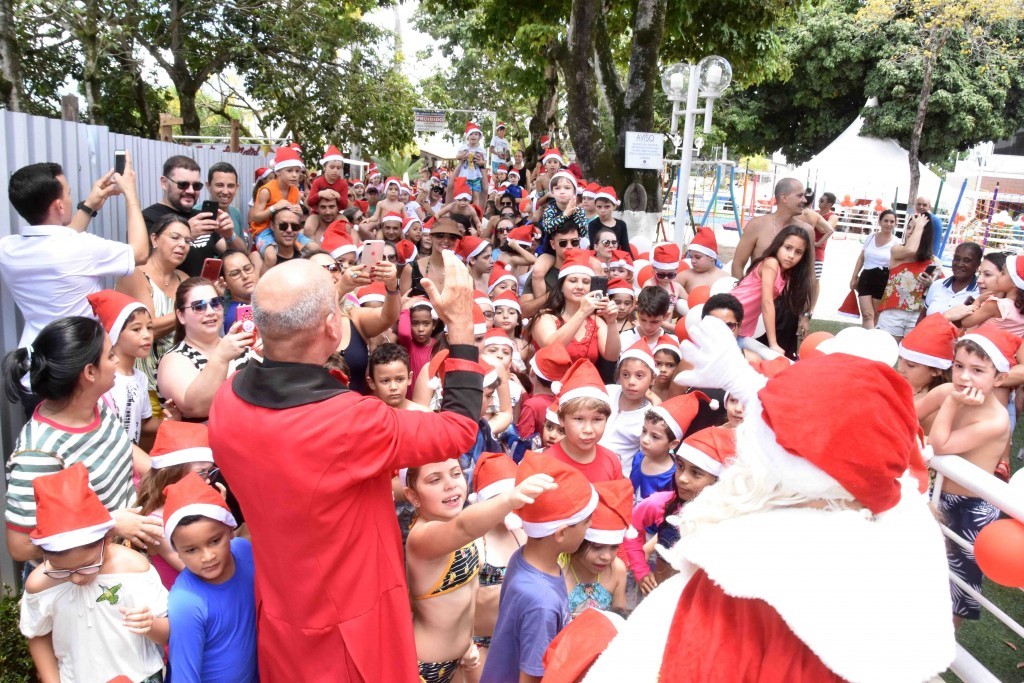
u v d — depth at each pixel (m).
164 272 4.65
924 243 8.56
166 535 2.47
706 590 1.42
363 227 9.16
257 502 2.11
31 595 2.64
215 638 2.48
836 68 29.59
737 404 3.62
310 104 21.12
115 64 18.06
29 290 3.80
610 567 3.28
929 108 27.61
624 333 5.72
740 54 19.20
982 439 3.53
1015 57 28.09
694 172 25.98
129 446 3.23
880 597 1.30
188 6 18.59
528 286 7.06
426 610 2.79
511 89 21.58
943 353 3.92
